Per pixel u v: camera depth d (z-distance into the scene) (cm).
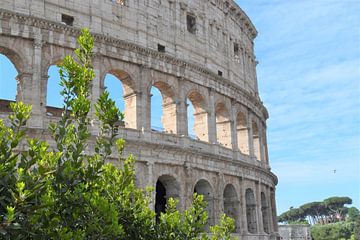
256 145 8531
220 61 7431
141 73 5816
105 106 2084
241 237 6781
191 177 6025
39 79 4844
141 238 2220
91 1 5550
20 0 4941
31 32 4891
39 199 1627
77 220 1739
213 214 6312
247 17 8612
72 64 1995
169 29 6456
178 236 2352
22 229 1545
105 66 5475
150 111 5816
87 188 1877
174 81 6269
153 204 5409
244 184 7175
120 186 2202
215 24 7475
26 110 1756
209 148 6562
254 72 9150
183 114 6234
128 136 5459
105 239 1750
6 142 1653
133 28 5941
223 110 7312
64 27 5106
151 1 6281
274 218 9000
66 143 1925
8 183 1552
